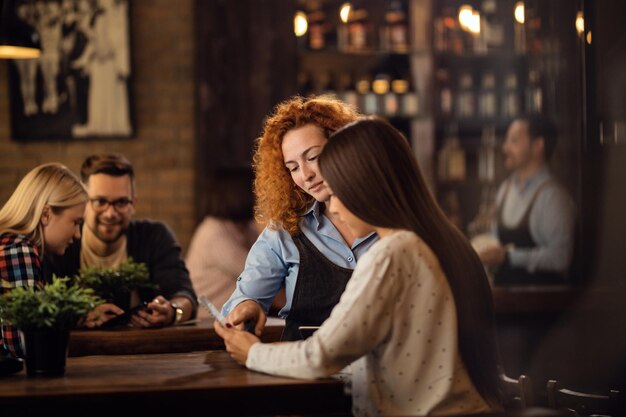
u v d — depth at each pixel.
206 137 6.30
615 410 2.82
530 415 2.07
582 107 4.23
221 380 2.40
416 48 6.61
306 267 3.04
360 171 2.42
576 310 5.08
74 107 6.33
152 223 4.16
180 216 6.44
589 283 4.84
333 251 3.04
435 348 2.35
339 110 3.05
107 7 6.33
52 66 6.31
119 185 3.88
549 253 5.50
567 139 6.03
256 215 3.13
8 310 2.53
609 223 4.54
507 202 5.80
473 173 6.67
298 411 2.34
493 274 5.54
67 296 2.56
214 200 5.27
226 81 6.32
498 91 6.65
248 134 6.34
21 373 2.61
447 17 6.61
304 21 6.56
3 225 3.10
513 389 2.72
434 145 6.54
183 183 6.44
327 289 3.03
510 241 5.78
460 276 2.40
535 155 5.70
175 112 6.45
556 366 5.15
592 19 4.05
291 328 3.09
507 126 6.62
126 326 3.50
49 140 6.34
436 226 2.43
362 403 2.43
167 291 4.00
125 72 6.36
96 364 2.78
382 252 2.34
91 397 2.26
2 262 2.90
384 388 2.38
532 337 5.30
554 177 5.73
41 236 3.15
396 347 2.35
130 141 6.41
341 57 6.73
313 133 2.97
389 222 2.42
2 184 6.31
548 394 2.89
